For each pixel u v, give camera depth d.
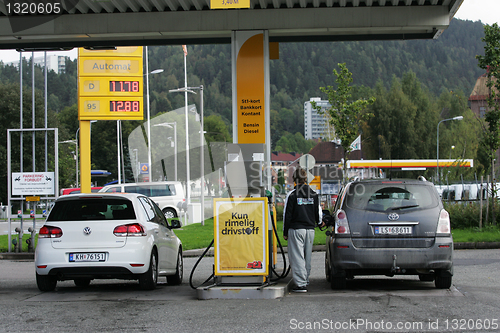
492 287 9.38
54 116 56.25
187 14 11.79
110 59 21.41
